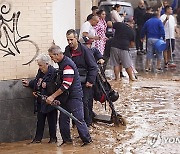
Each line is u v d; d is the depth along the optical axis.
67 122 9.91
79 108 9.80
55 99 9.68
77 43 10.58
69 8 12.23
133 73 17.91
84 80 10.67
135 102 13.79
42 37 10.27
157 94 14.93
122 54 17.17
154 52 19.73
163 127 11.12
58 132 10.73
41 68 9.78
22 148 9.74
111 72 19.16
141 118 11.98
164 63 20.88
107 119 11.46
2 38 9.94
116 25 17.14
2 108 9.98
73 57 10.60
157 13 20.81
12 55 10.03
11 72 10.04
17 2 10.02
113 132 10.80
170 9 21.33
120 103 13.66
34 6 10.16
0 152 9.47
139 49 24.41
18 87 10.08
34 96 10.16
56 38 11.95
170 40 20.95
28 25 10.13
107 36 18.78
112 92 11.36
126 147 9.70
